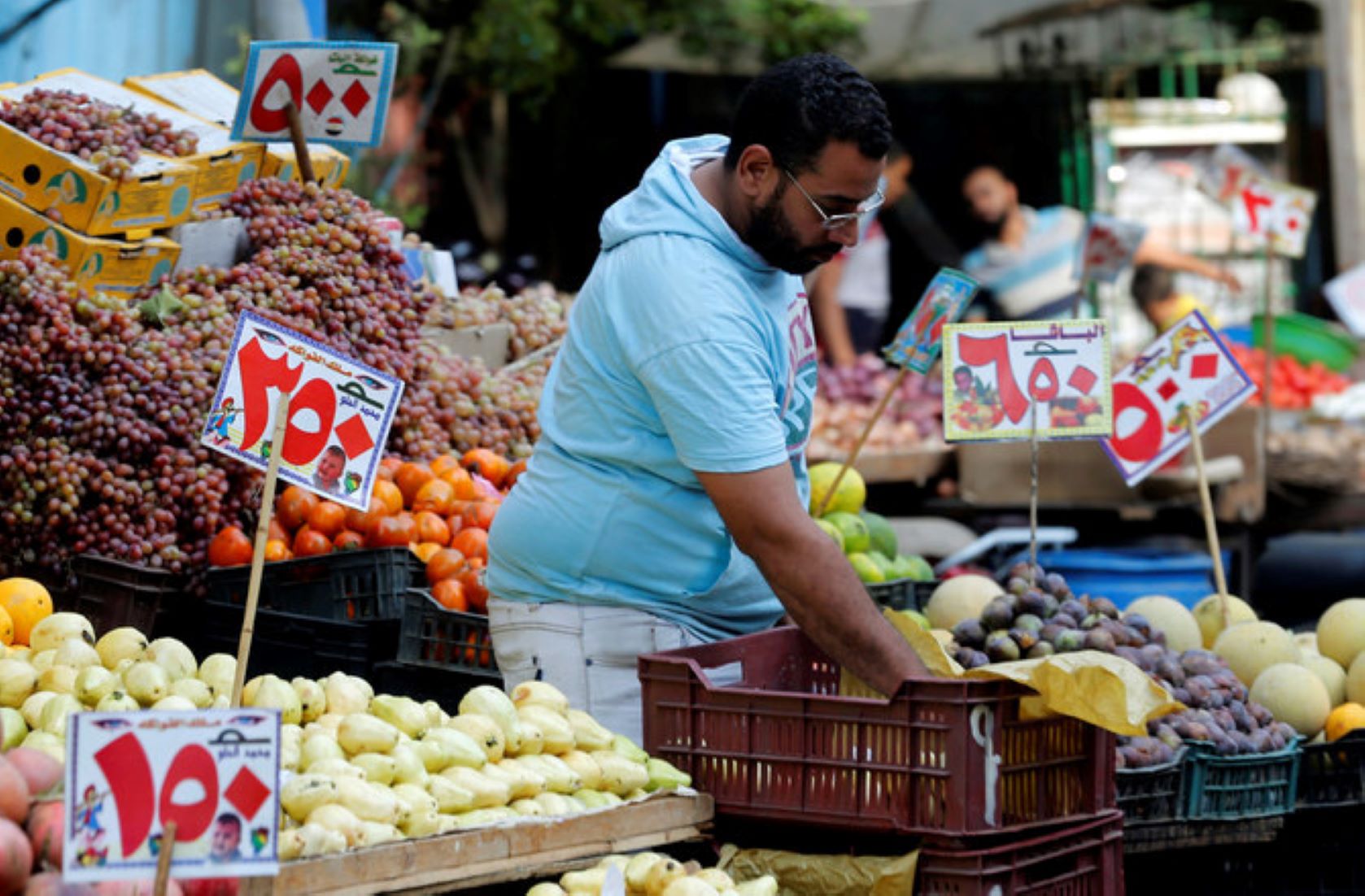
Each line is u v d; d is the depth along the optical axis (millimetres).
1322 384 17094
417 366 7973
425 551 6926
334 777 4586
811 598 4988
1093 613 6344
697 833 5051
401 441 7781
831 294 17578
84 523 6742
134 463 6836
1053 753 5137
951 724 4793
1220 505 13125
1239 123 20828
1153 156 21078
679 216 5273
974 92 20375
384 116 7859
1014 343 7039
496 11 17828
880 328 17688
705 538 5539
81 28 11641
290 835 4293
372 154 18375
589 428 5488
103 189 7410
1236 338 17906
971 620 6059
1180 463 13039
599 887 4555
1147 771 5848
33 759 4164
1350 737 6469
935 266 20047
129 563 6621
